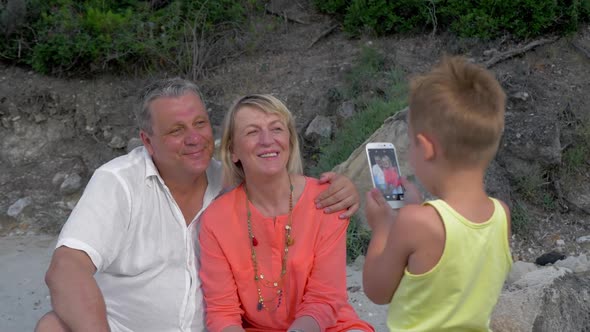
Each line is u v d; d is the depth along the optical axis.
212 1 7.34
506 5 6.47
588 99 5.93
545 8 6.39
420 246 2.03
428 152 2.05
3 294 4.54
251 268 2.70
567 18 6.44
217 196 2.91
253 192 2.74
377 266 2.19
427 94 2.02
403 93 6.06
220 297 2.69
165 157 2.72
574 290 3.55
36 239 5.70
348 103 6.30
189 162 2.72
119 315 2.80
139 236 2.73
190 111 2.71
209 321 2.70
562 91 6.00
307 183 2.77
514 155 5.57
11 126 6.90
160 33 7.18
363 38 7.07
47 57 6.95
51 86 7.01
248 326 2.82
